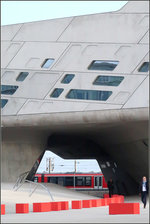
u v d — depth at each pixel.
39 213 29.73
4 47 50.25
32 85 49.09
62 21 48.78
